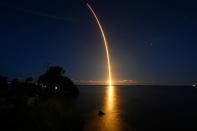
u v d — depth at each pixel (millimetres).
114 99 153875
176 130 58531
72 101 121062
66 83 149625
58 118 46969
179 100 152125
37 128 38594
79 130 54188
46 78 137250
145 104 121000
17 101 53969
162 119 73500
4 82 81812
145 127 60875
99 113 80188
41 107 47938
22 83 89875
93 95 199625
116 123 64750
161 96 199750
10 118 38406
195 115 82875
